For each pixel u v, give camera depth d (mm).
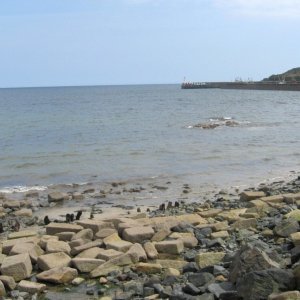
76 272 9414
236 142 34781
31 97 137500
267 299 6793
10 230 14148
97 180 22312
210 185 20906
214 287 7898
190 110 71625
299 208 14320
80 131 43438
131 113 66562
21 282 9000
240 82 179875
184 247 10914
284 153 29719
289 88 132000
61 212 16609
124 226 11953
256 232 11852
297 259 8531
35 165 26109
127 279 9180
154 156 28656
